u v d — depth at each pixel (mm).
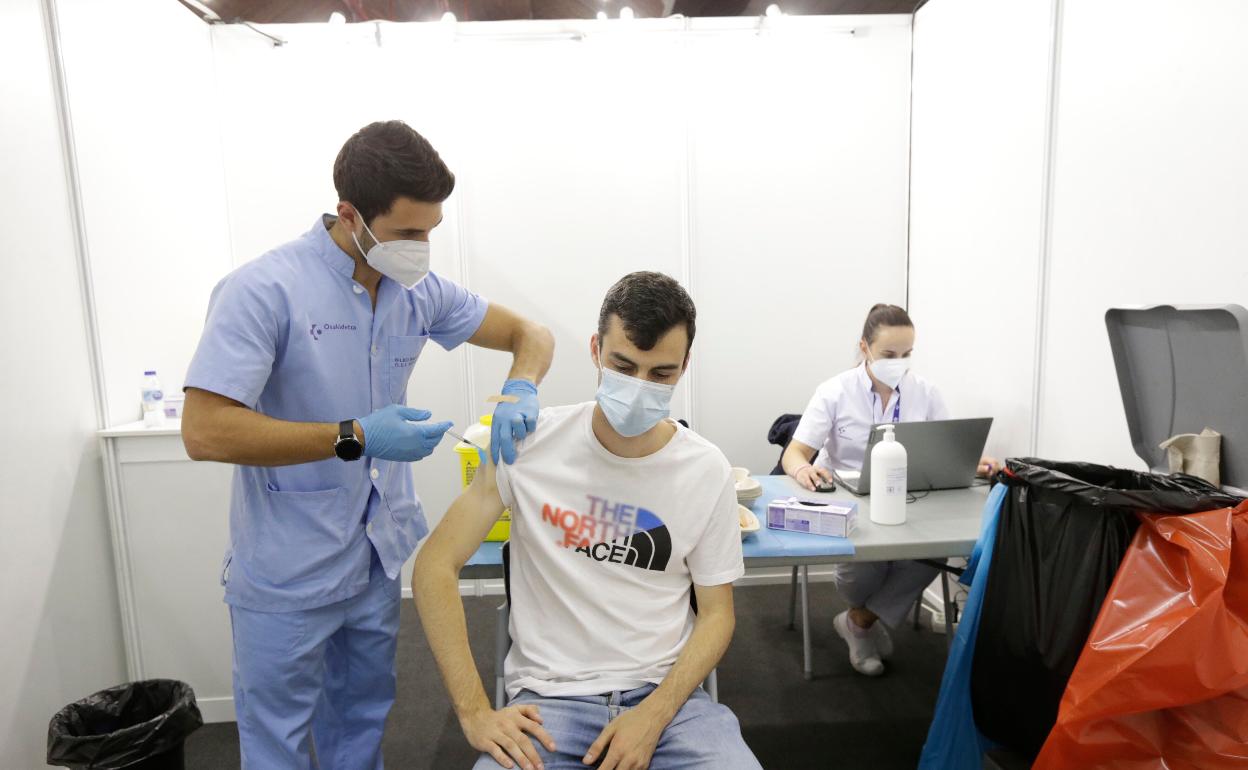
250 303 1186
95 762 1611
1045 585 1355
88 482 2084
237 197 2965
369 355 1359
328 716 1482
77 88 2096
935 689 2305
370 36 2924
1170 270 1699
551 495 1226
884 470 1715
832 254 3137
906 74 3062
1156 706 1131
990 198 2467
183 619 2197
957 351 2721
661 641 1200
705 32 3008
